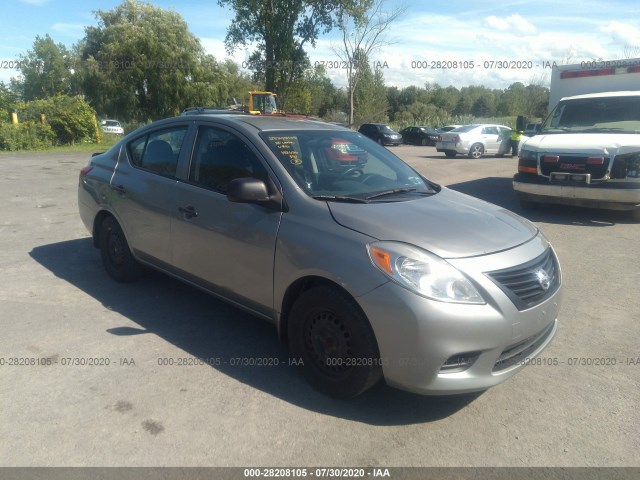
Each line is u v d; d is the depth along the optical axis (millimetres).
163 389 3482
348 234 3312
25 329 4309
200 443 2965
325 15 34594
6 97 25891
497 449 2992
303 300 3428
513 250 3328
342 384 3336
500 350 3100
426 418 3268
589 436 3113
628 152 7770
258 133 4082
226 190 4047
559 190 8273
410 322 2973
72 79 36688
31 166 16609
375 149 4668
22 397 3348
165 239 4508
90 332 4281
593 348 4191
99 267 5918
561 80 10648
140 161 4949
